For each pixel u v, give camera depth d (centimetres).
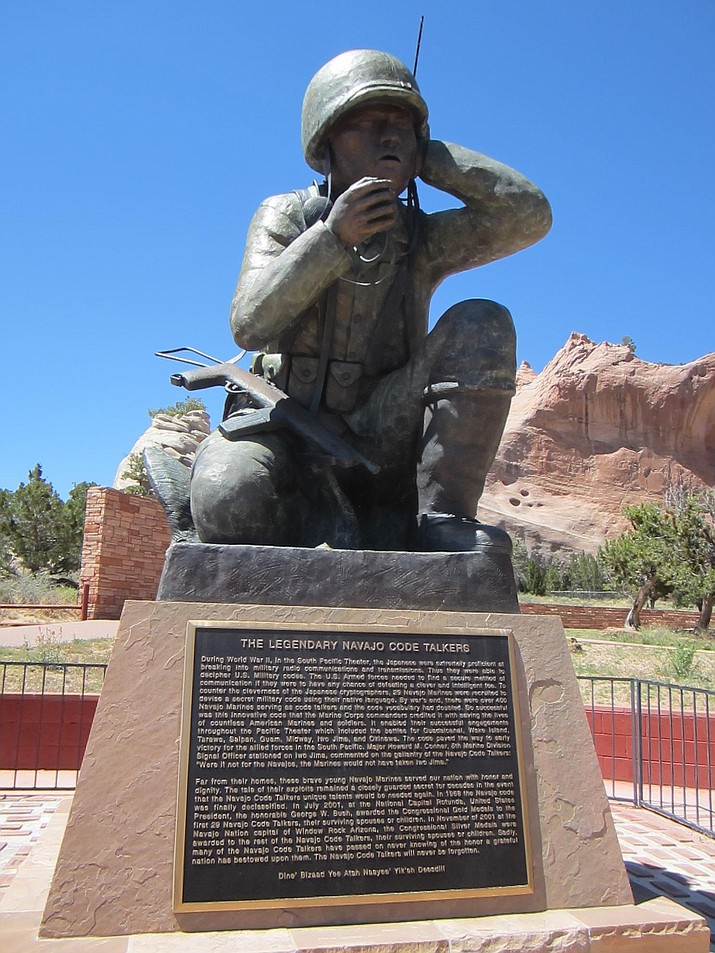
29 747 887
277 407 401
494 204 404
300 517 404
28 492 3769
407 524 423
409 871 327
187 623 338
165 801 316
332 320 409
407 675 350
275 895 312
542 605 3078
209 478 375
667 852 606
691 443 8688
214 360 455
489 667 359
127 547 2223
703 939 325
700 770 900
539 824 346
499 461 8538
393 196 370
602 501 8275
